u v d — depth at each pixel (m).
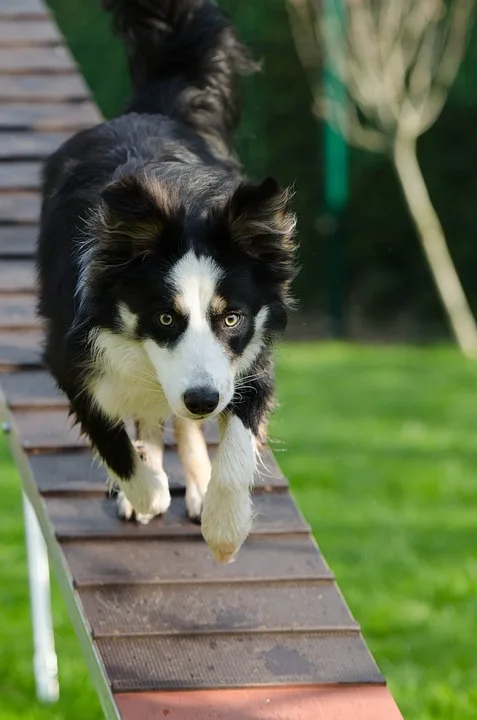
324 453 18.19
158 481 8.23
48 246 8.76
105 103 29.38
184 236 7.41
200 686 7.08
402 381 23.06
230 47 10.43
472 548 14.80
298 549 8.28
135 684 7.05
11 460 18.38
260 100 29.06
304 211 29.19
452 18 28.66
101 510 8.55
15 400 9.51
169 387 7.07
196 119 10.03
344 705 7.03
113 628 7.45
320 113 27.19
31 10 15.80
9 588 14.05
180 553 8.16
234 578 7.94
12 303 10.73
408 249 29.95
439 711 11.21
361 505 16.16
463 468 17.55
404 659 12.28
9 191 12.20
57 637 13.68
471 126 29.38
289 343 27.33
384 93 27.17
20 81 14.10
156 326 7.32
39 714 11.55
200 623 7.55
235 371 7.54
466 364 24.92
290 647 7.45
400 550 14.74
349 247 29.95
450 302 28.02
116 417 8.11
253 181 8.19
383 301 30.20
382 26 27.45
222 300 7.32
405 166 27.83
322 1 27.64
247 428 7.80
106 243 7.48
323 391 22.12
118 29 10.55
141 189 7.38
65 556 8.05
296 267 8.01
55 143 12.99
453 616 13.16
